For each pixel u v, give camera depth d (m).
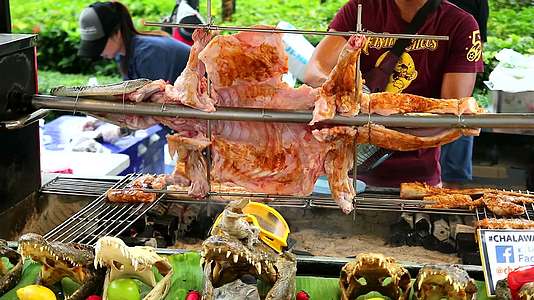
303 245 2.78
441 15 3.13
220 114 2.16
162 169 4.49
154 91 2.22
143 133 4.27
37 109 2.43
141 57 4.39
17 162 2.72
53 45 6.68
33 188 2.86
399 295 2.05
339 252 2.73
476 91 4.72
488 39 5.03
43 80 6.32
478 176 4.32
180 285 2.21
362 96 2.17
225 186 2.66
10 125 2.39
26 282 2.21
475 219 2.69
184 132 2.31
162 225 2.71
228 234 2.03
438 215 2.79
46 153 3.69
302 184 2.33
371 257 1.98
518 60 3.88
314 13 5.79
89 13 4.41
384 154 2.76
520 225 2.44
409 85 3.21
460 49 3.12
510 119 2.08
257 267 1.99
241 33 2.14
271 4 5.92
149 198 2.72
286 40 3.71
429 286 2.00
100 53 4.50
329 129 2.16
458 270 1.97
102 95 2.23
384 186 3.23
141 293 2.14
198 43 2.16
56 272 2.13
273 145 2.29
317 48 3.28
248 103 2.26
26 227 2.80
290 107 2.23
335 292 2.17
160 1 6.74
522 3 5.29
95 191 2.89
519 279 1.97
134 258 1.98
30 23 6.72
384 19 3.17
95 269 2.10
